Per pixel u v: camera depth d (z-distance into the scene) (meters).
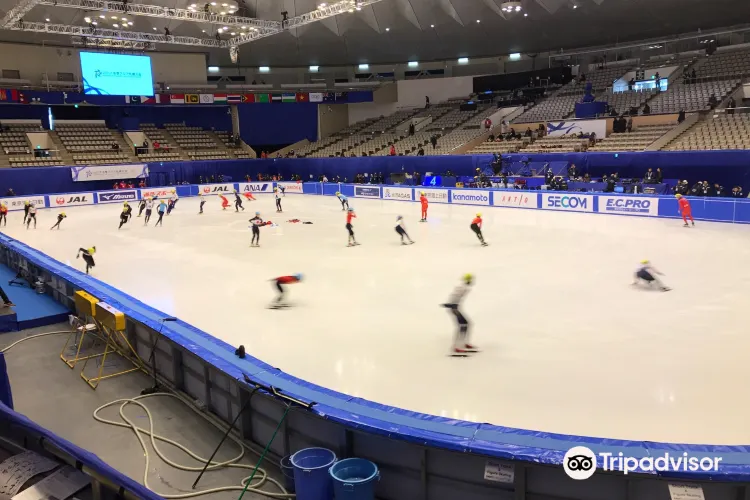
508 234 22.25
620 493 4.90
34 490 3.53
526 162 35.47
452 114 49.62
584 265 16.30
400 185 37.25
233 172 48.72
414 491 5.66
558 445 5.25
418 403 7.78
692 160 28.84
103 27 40.50
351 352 9.85
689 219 24.33
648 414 7.32
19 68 43.41
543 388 8.19
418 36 46.34
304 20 32.44
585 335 10.42
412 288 14.25
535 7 38.69
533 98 45.66
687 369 8.74
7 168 38.38
